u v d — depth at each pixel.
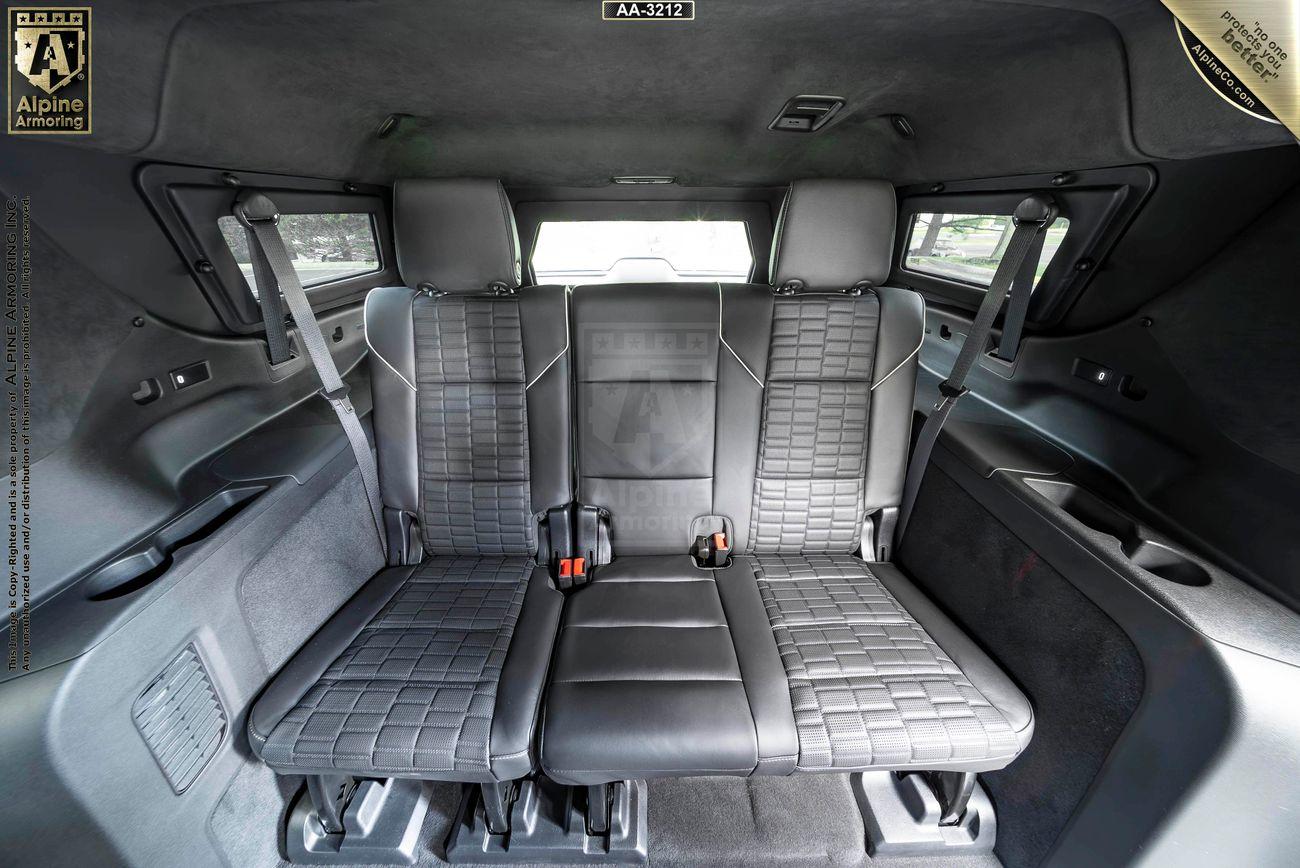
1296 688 0.85
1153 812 0.95
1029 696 1.22
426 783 1.52
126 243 1.27
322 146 1.74
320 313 2.03
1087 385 1.51
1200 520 1.13
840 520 1.65
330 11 1.07
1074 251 1.46
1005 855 1.30
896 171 2.23
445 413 1.56
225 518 1.27
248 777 1.20
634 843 1.33
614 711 1.11
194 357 1.48
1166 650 0.95
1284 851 0.90
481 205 1.39
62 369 1.13
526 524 1.61
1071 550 1.15
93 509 1.10
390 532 1.64
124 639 0.93
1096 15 0.98
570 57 1.39
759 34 1.26
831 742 1.07
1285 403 1.03
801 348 1.55
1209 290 1.19
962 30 1.18
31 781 0.80
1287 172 1.03
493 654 1.25
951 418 1.69
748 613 1.38
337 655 1.25
